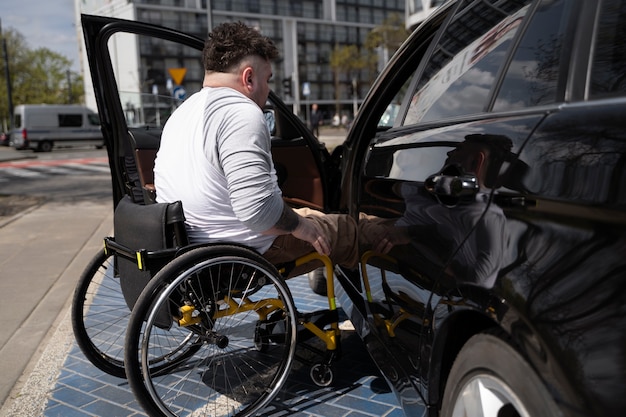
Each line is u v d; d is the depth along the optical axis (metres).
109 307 3.19
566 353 1.17
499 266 1.39
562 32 1.56
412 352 1.94
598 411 1.10
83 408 2.80
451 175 1.72
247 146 2.32
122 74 76.44
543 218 1.30
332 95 93.56
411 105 2.36
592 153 1.23
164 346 2.98
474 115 1.80
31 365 3.37
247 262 2.41
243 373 2.98
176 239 2.41
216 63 2.52
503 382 1.40
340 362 3.19
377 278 2.30
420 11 24.58
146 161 3.74
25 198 11.60
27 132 31.89
